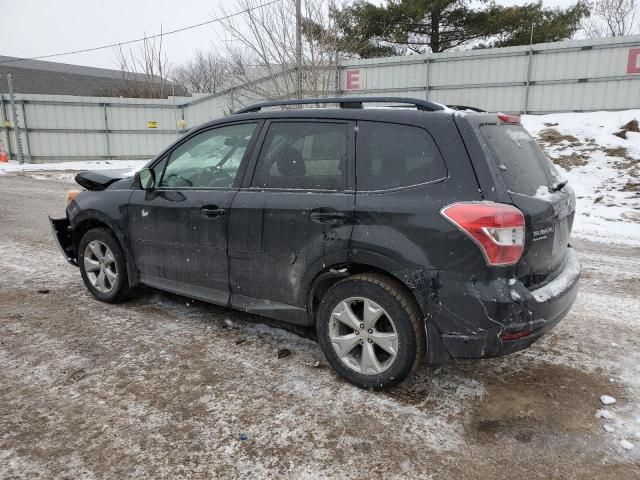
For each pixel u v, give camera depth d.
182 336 3.97
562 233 3.20
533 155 3.31
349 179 3.16
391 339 3.00
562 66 17.66
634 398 3.11
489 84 18.83
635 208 9.55
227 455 2.55
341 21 15.67
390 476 2.41
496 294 2.69
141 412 2.91
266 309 3.57
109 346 3.78
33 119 23.66
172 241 4.02
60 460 2.50
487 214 2.66
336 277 3.23
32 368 3.42
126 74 41.78
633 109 16.70
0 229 8.16
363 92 20.58
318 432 2.74
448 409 2.97
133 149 24.80
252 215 3.49
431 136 2.94
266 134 3.62
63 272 5.70
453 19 23.97
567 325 4.26
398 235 2.90
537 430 2.78
